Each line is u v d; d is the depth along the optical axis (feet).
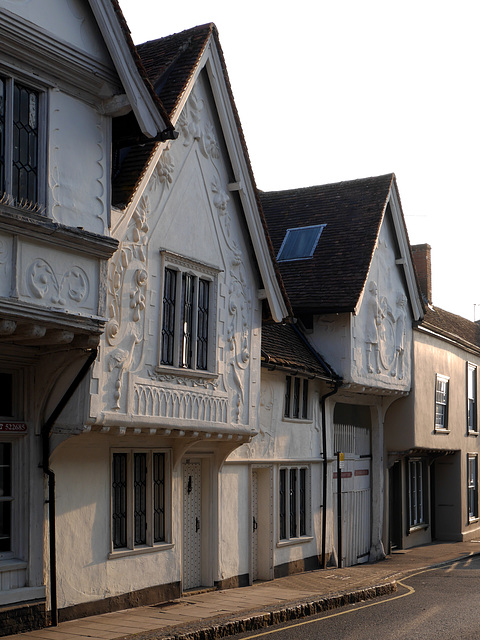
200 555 50.72
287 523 59.88
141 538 44.16
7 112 32.07
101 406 37.83
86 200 35.76
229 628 38.32
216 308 47.34
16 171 32.65
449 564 72.43
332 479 67.31
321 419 65.92
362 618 43.04
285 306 53.26
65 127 34.83
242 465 54.24
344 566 69.10
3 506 36.45
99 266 35.24
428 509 93.20
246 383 50.21
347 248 69.77
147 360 41.34
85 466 39.78
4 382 37.01
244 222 50.70
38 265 32.19
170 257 43.42
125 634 34.78
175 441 46.55
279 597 47.57
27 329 31.71
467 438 98.53
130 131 38.91
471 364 101.96
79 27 35.14
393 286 75.31
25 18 32.40
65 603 38.06
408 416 78.18
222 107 47.98
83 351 35.86
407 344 77.87
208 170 47.42
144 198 41.55
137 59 36.32
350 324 66.13
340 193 76.84
